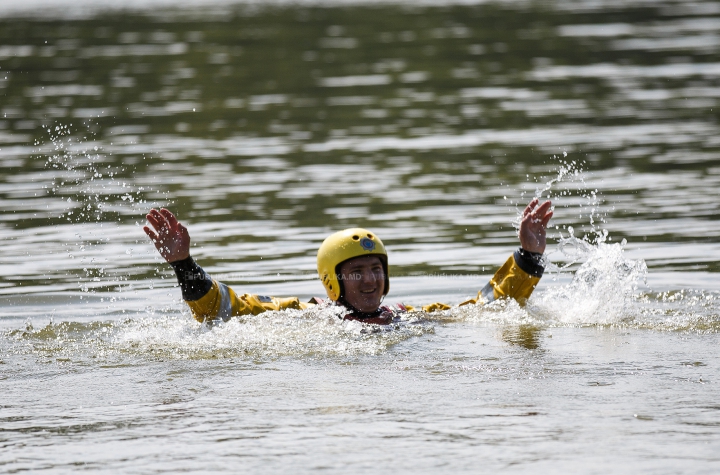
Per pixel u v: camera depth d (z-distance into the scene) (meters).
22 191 43.03
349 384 17.20
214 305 23.45
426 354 19.72
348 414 15.28
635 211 38.88
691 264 31.03
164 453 13.65
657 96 68.81
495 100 68.38
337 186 44.31
